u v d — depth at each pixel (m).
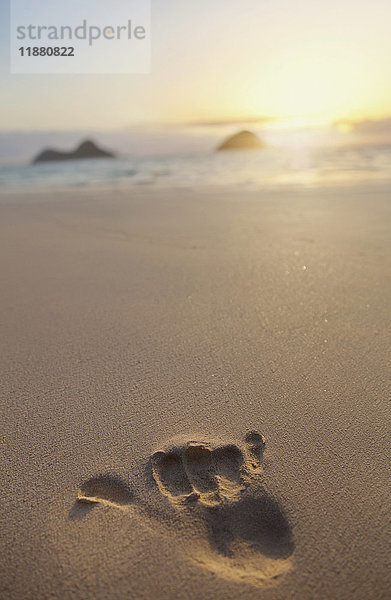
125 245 0.91
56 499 0.28
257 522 0.26
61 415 0.36
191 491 0.28
